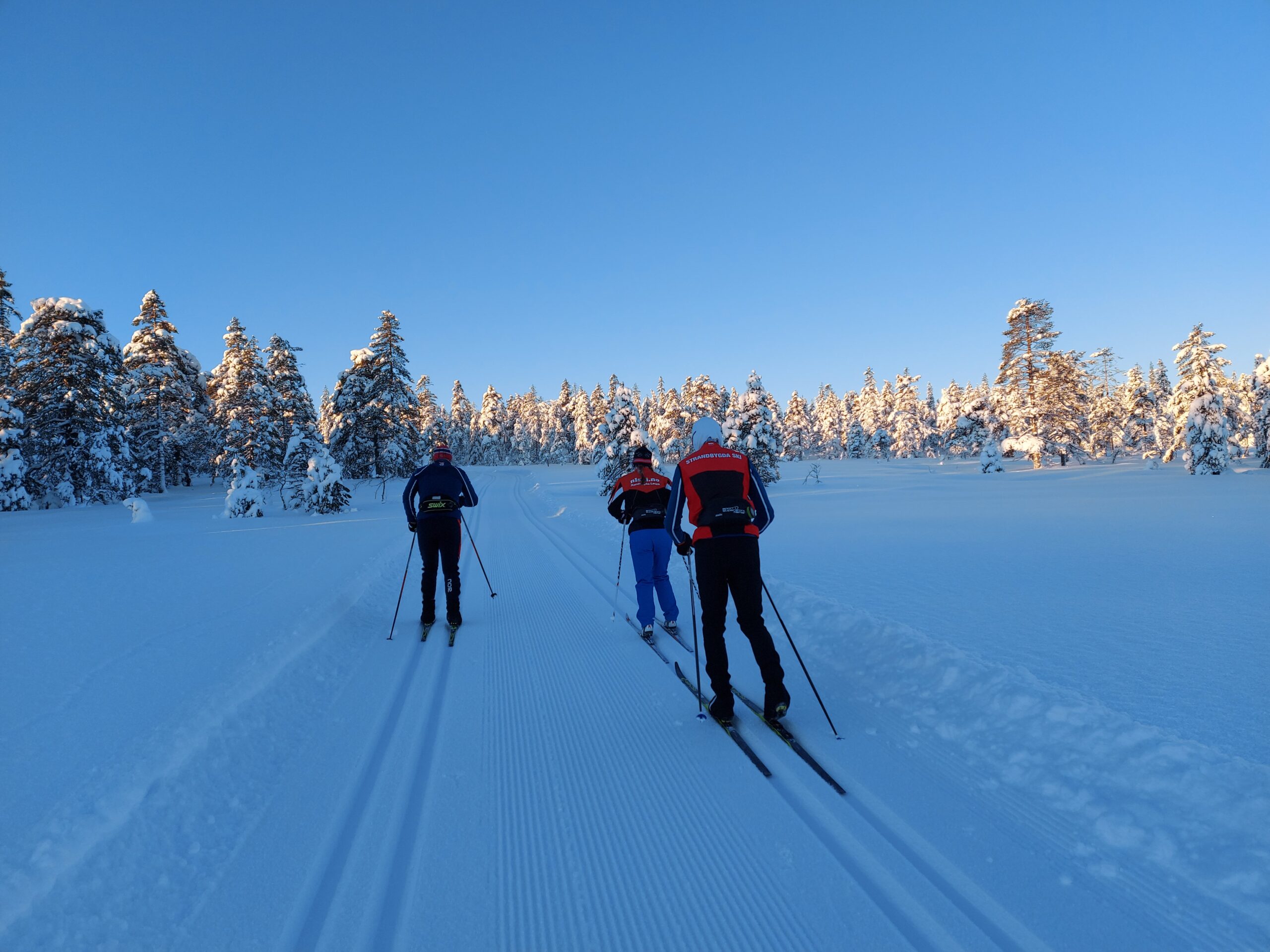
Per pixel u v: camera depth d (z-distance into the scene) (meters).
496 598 7.01
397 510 21.75
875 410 77.62
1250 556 7.52
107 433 26.38
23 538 13.08
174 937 1.93
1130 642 4.21
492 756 3.13
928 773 2.71
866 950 1.79
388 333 36.12
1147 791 2.31
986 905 1.92
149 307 32.53
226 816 2.63
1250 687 3.32
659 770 2.92
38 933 1.87
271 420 31.77
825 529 11.86
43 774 2.66
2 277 27.14
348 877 2.22
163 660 4.22
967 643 4.27
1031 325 41.84
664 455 48.12
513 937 1.92
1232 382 38.97
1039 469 40.62
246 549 10.63
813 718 3.36
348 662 4.79
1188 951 1.67
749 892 2.08
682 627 5.45
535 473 55.66
